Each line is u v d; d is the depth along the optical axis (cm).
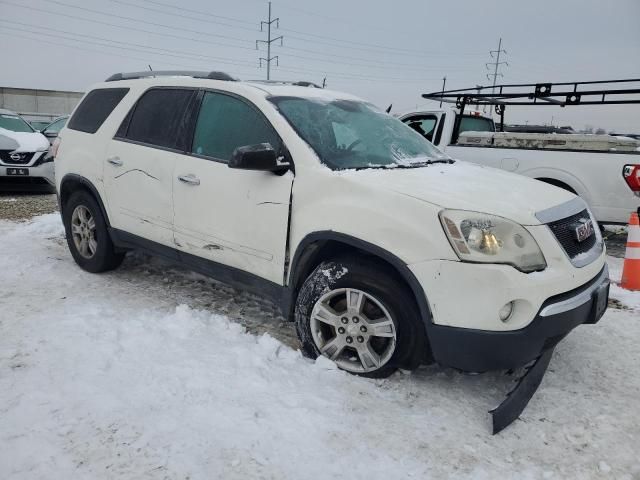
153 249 440
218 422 270
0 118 1071
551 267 287
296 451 253
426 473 245
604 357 368
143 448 250
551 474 247
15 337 354
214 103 400
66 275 496
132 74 503
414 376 329
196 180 387
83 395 287
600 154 645
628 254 521
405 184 315
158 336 360
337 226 314
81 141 495
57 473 232
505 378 334
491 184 337
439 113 803
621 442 274
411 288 295
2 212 815
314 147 347
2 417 267
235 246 369
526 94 756
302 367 328
